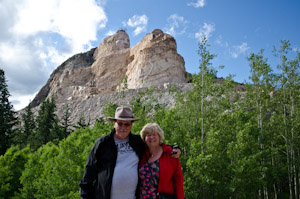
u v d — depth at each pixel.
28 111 72.62
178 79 83.31
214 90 16.95
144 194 3.48
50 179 14.17
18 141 45.94
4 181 19.53
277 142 22.47
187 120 17.84
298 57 19.38
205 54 16.33
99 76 105.50
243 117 18.44
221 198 13.94
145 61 85.25
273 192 24.80
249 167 14.03
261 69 19.62
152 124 3.73
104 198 3.28
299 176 19.69
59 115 81.75
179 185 3.67
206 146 14.99
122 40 118.25
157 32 98.56
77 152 15.87
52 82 123.88
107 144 3.50
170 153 3.71
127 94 59.91
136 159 3.53
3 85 41.00
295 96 19.86
